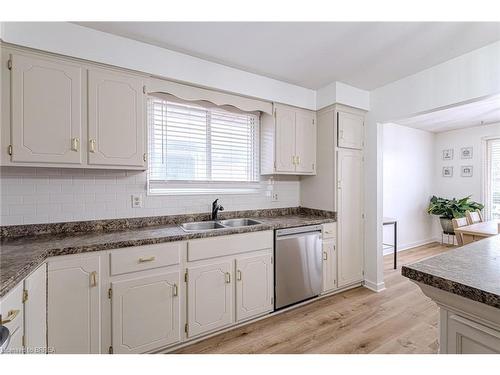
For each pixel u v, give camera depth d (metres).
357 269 2.93
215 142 2.64
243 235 2.10
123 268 1.60
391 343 1.89
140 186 2.20
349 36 1.88
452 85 2.20
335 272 2.75
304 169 2.89
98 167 1.79
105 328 1.56
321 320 2.22
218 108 2.63
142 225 2.19
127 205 2.14
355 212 2.92
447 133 5.09
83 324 1.49
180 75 2.10
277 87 2.66
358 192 2.95
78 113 1.70
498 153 4.50
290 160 2.78
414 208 4.88
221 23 1.73
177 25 1.74
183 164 2.46
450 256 1.00
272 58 2.21
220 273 1.98
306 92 2.88
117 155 1.84
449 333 0.79
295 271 2.41
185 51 2.08
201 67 2.20
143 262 1.67
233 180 2.75
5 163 1.51
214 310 1.95
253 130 2.89
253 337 1.97
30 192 1.79
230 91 2.36
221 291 1.98
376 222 2.86
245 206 2.80
